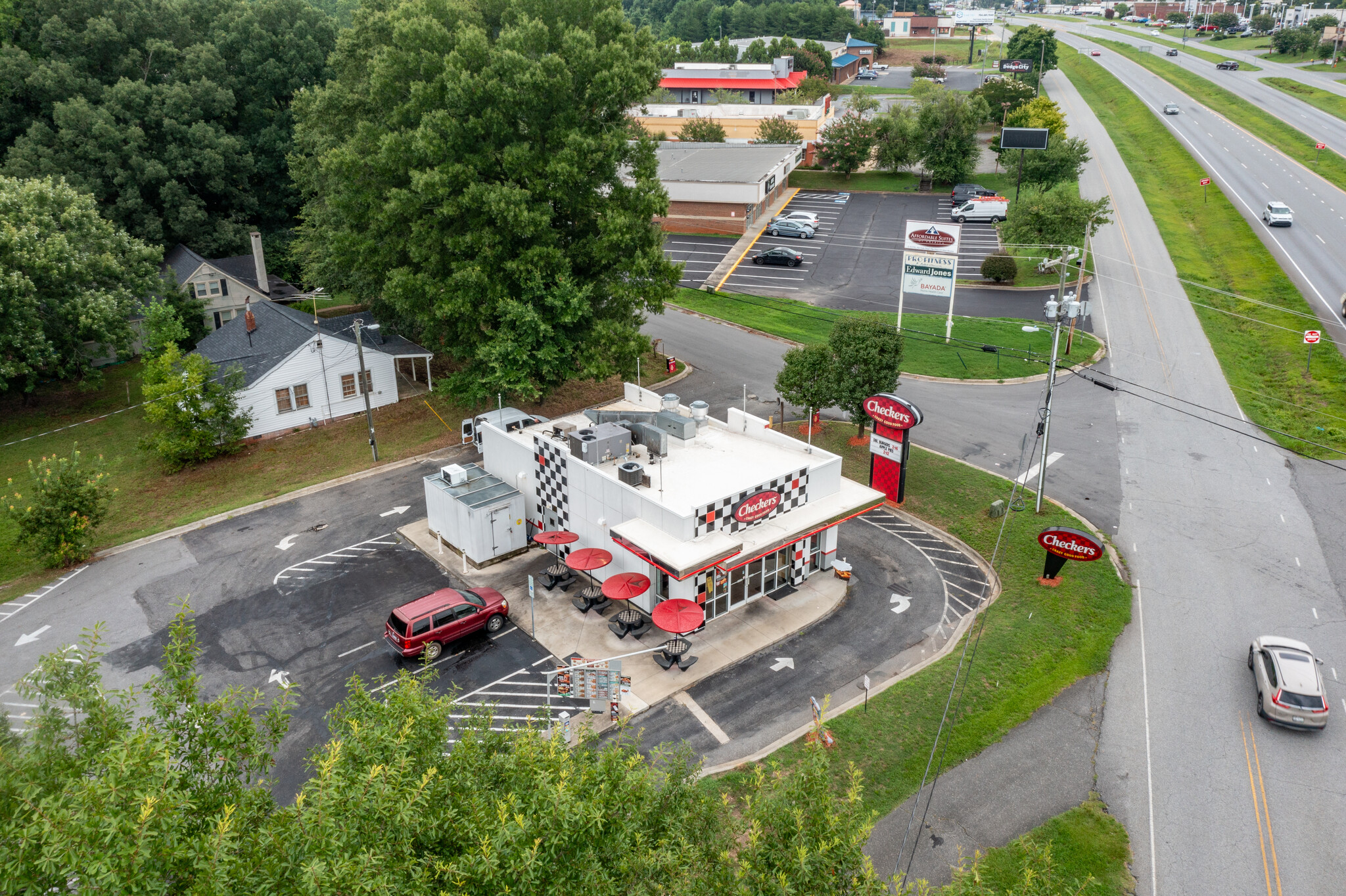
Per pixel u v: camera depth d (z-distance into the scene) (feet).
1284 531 120.88
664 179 274.77
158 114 219.00
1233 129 367.66
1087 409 158.71
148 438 152.56
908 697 89.92
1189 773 81.97
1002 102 378.12
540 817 41.57
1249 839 75.00
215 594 110.93
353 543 122.83
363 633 102.63
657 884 43.52
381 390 169.37
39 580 115.34
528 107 140.26
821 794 47.32
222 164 224.74
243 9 250.57
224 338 172.24
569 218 154.20
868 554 118.73
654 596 105.19
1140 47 629.10
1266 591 108.99
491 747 50.98
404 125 147.02
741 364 182.70
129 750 36.83
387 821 39.55
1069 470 137.59
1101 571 112.16
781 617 105.40
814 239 266.98
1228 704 91.09
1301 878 71.36
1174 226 259.80
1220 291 210.79
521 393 143.74
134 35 233.35
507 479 129.18
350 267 162.30
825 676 94.48
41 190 165.89
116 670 96.22
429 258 146.00
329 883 33.76
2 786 37.58
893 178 340.80
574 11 150.61
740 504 102.53
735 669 96.02
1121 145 355.36
